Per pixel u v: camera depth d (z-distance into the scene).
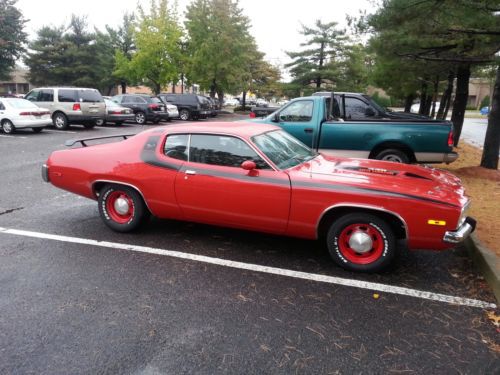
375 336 3.08
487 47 8.26
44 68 46.72
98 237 5.08
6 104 15.65
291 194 4.16
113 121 20.66
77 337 3.02
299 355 2.84
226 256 4.55
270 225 4.36
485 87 64.44
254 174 4.32
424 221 3.81
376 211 4.01
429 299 3.67
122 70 39.72
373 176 4.28
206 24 34.28
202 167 4.57
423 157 7.91
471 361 2.81
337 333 3.12
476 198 7.00
